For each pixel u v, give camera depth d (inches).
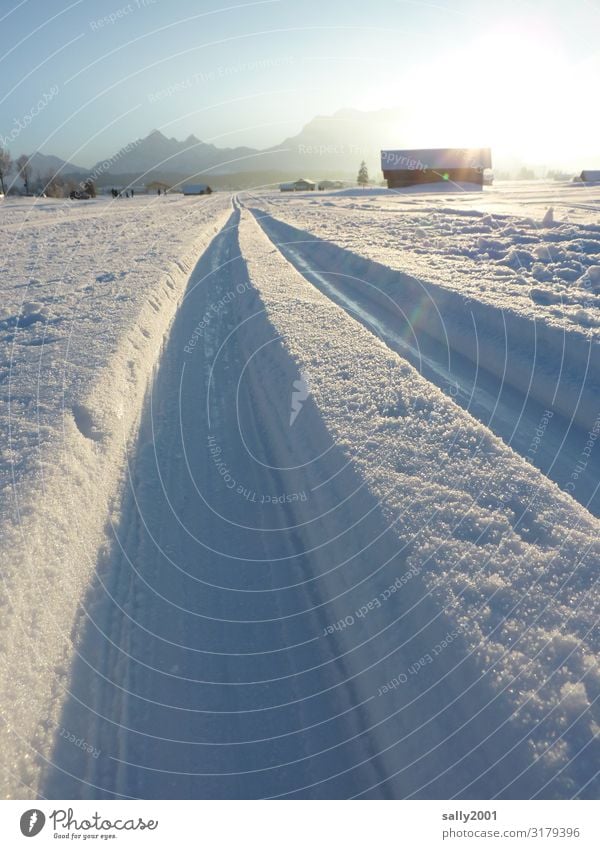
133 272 364.5
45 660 92.0
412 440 139.9
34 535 106.6
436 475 124.6
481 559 99.7
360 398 166.1
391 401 162.1
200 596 116.3
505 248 380.5
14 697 83.3
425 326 238.5
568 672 79.3
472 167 1534.2
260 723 91.4
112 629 104.8
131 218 848.3
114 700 92.5
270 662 101.3
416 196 1202.0
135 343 225.3
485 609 90.0
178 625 108.7
